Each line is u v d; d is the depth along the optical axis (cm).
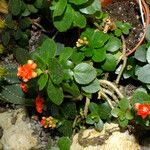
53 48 31
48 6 37
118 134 35
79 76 33
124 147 34
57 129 40
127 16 38
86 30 35
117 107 34
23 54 39
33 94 42
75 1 32
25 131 42
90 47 34
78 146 36
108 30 37
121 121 33
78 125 38
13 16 40
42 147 42
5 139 42
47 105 38
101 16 36
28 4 39
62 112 37
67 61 32
